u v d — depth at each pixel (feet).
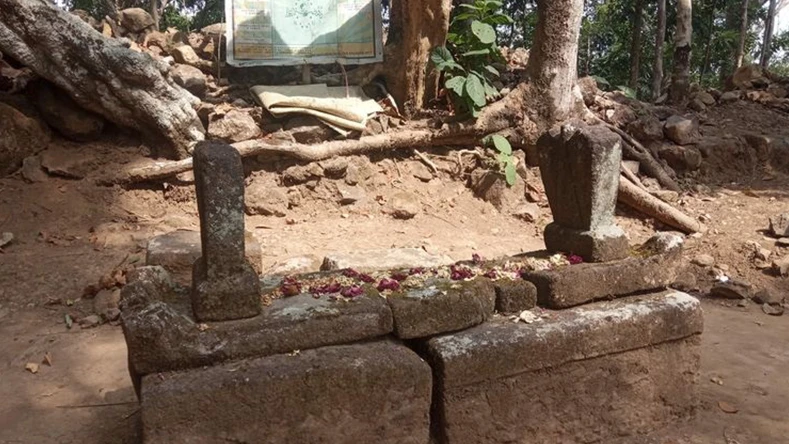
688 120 26.21
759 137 26.66
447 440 8.83
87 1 43.57
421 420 8.62
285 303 8.93
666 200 23.70
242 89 24.43
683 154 25.43
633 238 21.93
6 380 11.76
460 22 26.40
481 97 22.62
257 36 23.97
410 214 21.63
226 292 8.29
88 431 10.07
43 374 12.00
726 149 26.03
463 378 8.75
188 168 20.90
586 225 10.32
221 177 8.25
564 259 10.37
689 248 20.63
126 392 11.31
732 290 17.07
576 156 10.15
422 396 8.55
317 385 8.01
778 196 23.85
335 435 8.21
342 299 9.01
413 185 22.89
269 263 17.40
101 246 17.94
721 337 14.29
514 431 9.23
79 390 11.41
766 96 30.94
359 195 21.94
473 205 22.82
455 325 9.12
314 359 8.19
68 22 19.61
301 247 18.71
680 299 10.28
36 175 19.86
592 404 9.69
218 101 23.59
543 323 9.39
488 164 23.40
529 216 22.54
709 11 44.14
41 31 19.36
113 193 20.20
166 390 7.45
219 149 8.39
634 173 24.76
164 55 25.21
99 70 19.89
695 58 49.26
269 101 22.27
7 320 14.32
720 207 23.29
